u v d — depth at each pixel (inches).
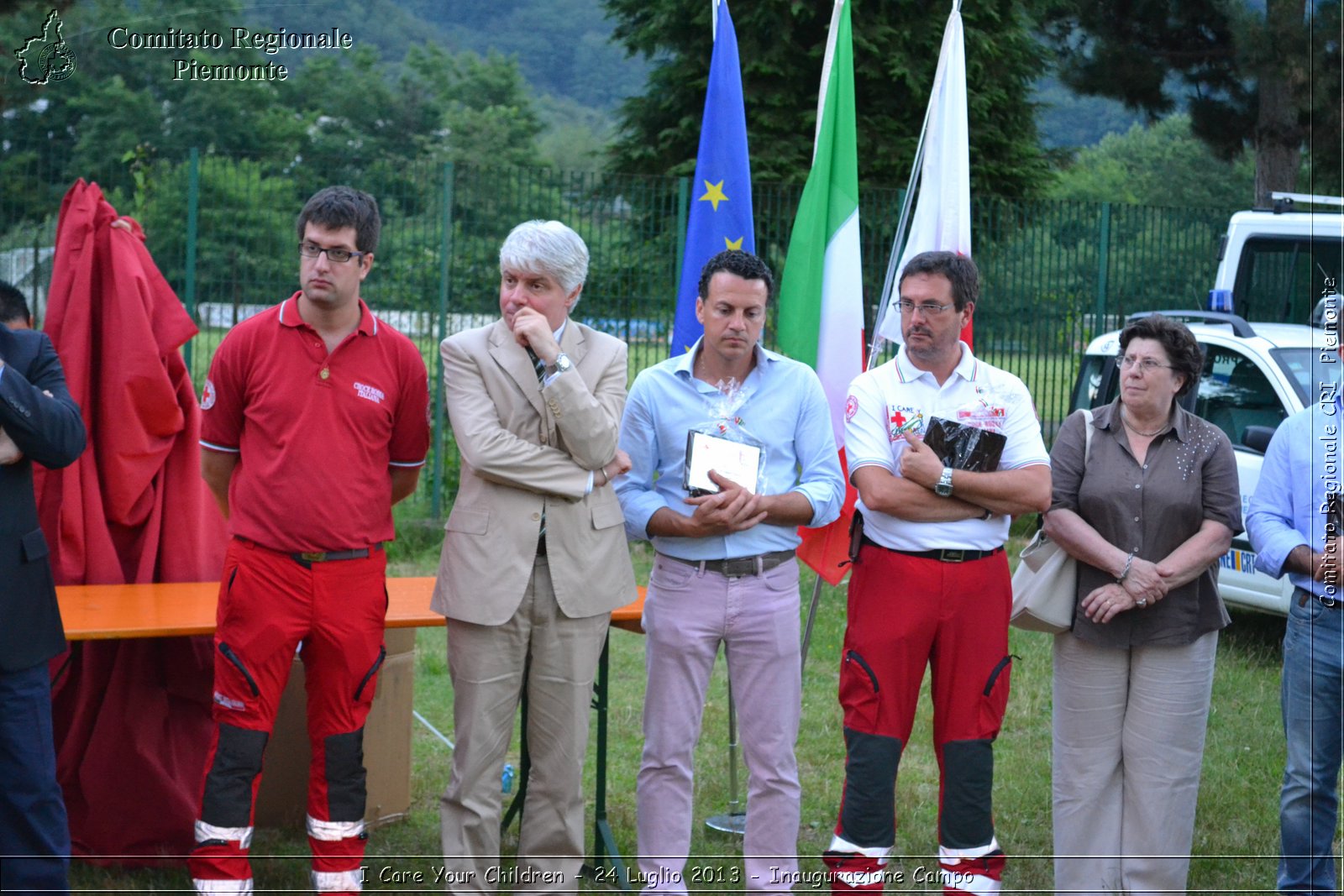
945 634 133.6
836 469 143.9
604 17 784.9
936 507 132.6
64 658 155.0
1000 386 138.2
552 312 138.0
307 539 129.9
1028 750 208.8
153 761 154.1
